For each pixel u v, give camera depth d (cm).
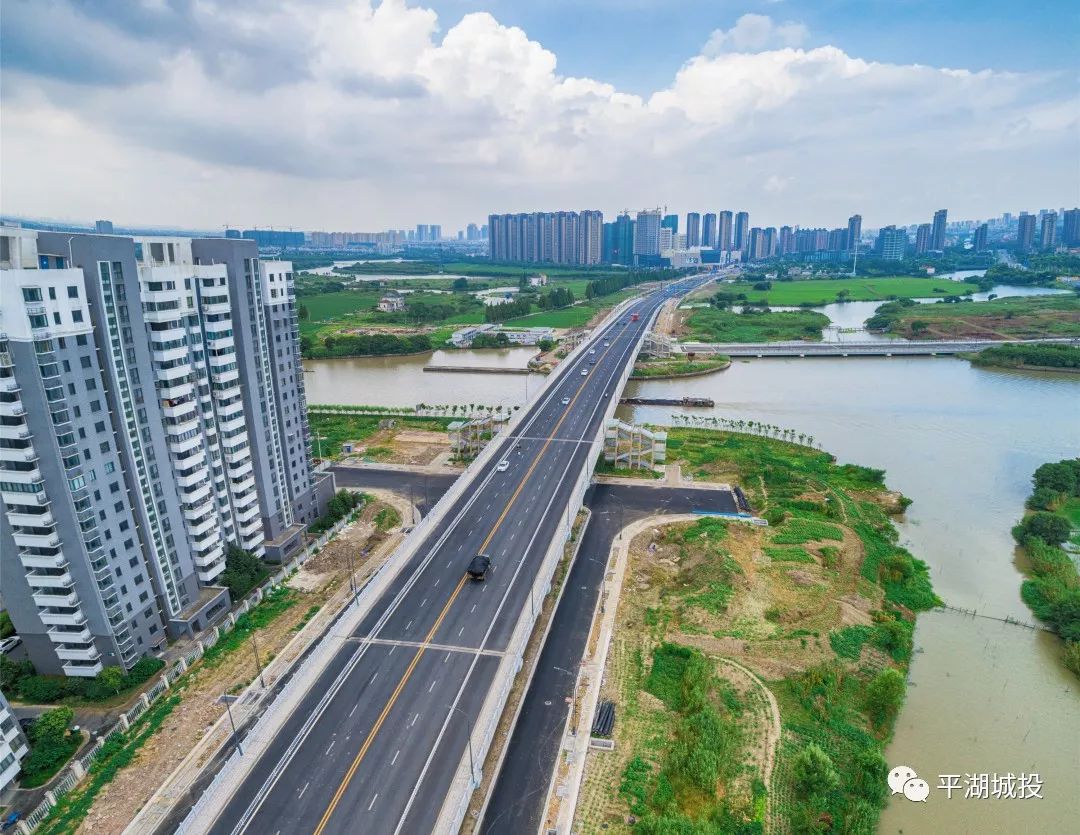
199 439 10875
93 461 8912
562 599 11350
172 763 8094
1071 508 15088
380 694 8512
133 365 9575
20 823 7162
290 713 8212
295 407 13488
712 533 13225
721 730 8088
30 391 8181
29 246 8594
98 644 9288
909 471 17688
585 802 7488
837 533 13312
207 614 10831
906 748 8556
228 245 11325
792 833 7169
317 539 13588
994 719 9075
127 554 9512
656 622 10731
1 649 9944
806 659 9850
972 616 11356
